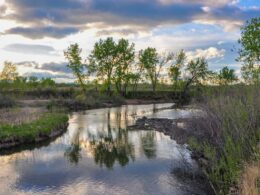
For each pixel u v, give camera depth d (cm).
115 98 6850
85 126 3112
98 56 7519
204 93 1555
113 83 7862
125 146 2100
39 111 3694
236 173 999
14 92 6494
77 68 7062
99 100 6300
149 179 1378
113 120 3603
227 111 1233
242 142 1089
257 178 859
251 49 2611
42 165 1644
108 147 2086
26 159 1773
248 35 2695
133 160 1717
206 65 6366
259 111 1170
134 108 5425
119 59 7750
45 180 1395
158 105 6194
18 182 1371
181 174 1411
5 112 3369
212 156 1285
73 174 1480
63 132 2742
